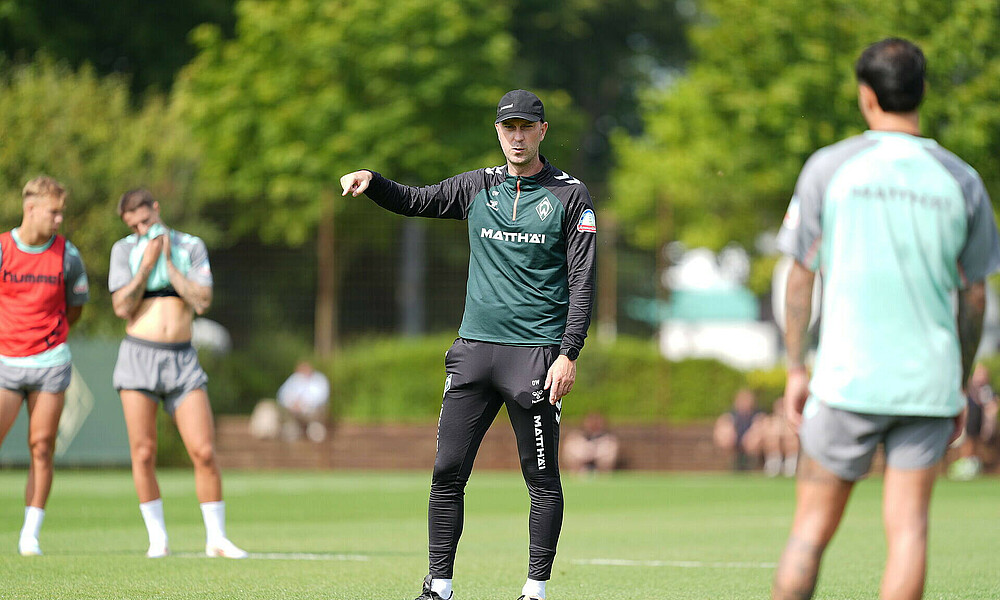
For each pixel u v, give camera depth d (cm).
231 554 2864
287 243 8094
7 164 7781
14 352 2819
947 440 1470
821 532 1485
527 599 2031
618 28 16412
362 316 8125
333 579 2453
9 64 10606
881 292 1451
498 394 2038
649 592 2361
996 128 8638
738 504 5506
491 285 2006
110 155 7975
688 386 8256
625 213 12444
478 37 11519
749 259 12250
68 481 6303
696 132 12412
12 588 2272
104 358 7138
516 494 5962
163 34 12825
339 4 11162
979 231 1478
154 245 2809
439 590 2036
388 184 2012
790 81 9438
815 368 1493
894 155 1470
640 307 8531
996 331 10219
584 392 8238
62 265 2852
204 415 2867
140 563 2689
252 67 11162
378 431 8056
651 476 8019
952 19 8631
